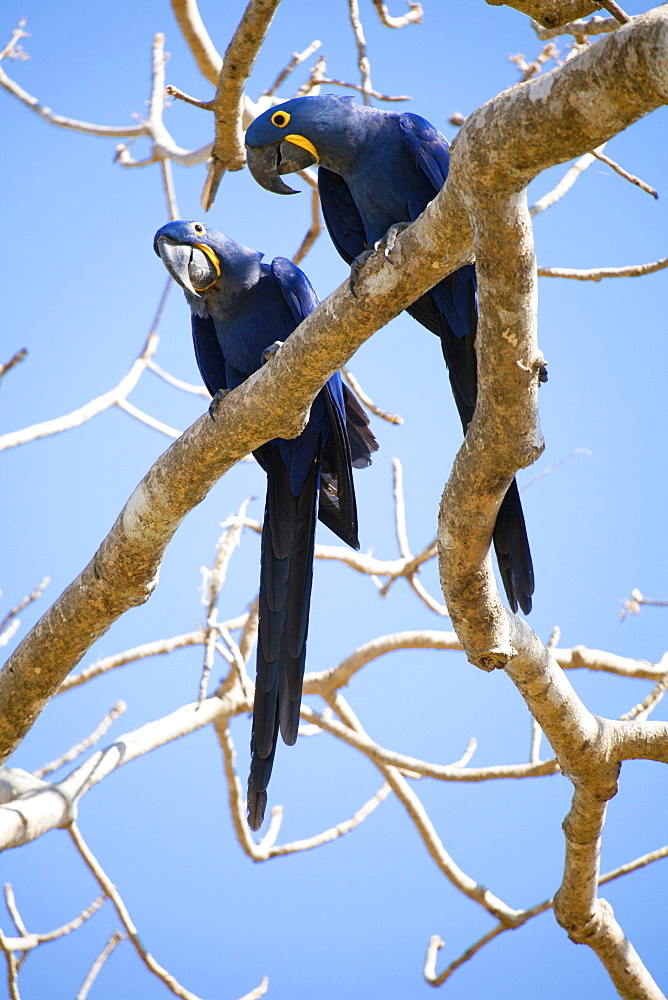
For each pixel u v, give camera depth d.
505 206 5.78
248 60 10.27
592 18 10.07
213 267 11.27
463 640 8.12
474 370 9.46
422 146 9.80
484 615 7.85
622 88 5.01
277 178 10.57
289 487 10.56
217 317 11.58
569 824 8.91
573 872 9.03
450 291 9.18
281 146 10.42
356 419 11.76
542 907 11.00
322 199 11.09
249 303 11.47
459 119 10.00
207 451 8.33
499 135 5.46
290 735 9.64
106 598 8.92
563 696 8.32
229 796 12.16
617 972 9.42
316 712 12.45
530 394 6.61
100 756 11.20
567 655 11.86
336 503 11.10
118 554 8.74
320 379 7.77
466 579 7.68
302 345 7.54
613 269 10.59
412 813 11.85
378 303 7.13
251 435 8.20
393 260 6.94
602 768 8.50
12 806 10.29
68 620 9.02
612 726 8.57
